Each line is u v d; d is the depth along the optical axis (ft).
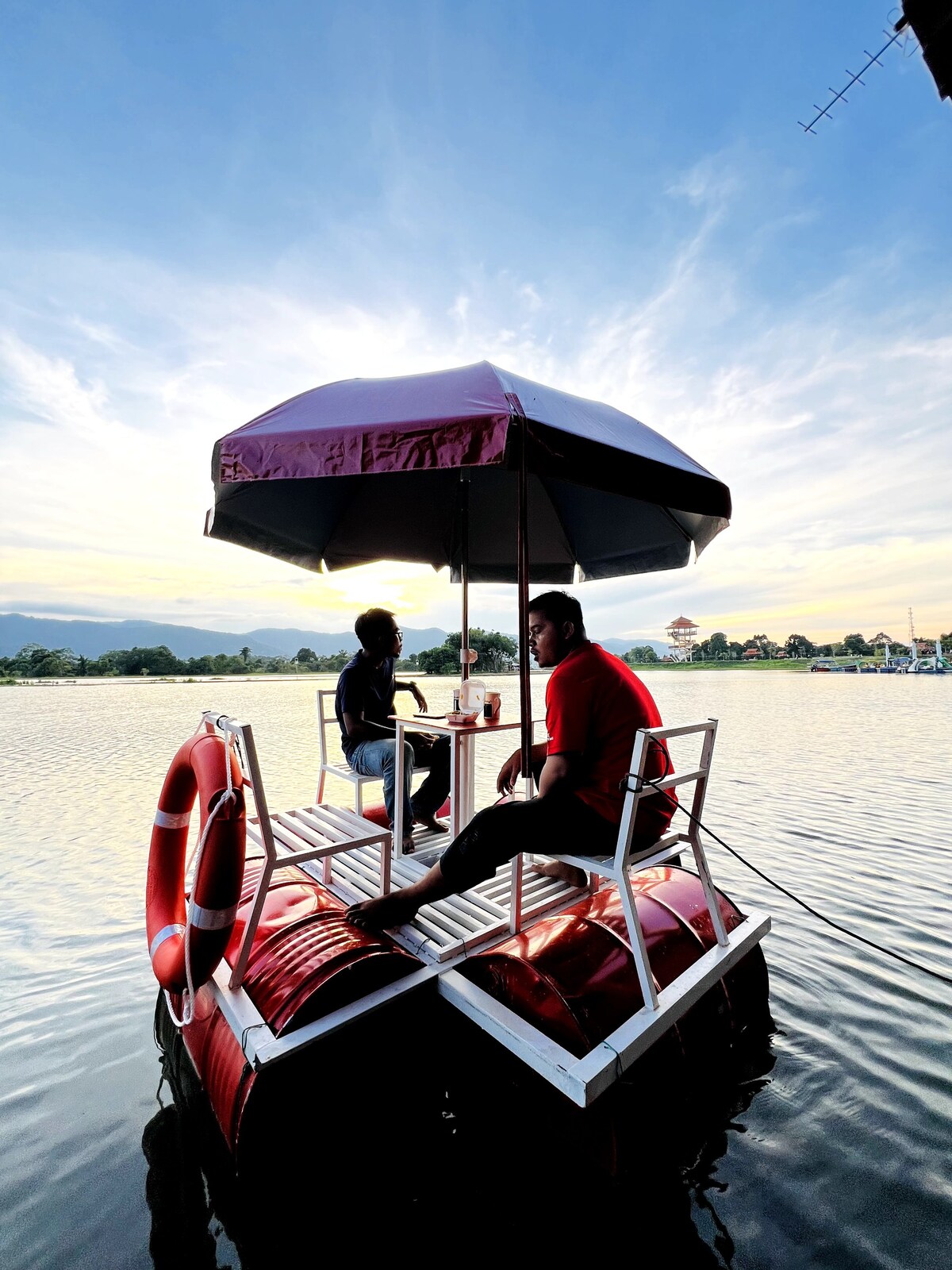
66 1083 7.32
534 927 7.48
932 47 4.67
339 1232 5.44
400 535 14.43
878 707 56.13
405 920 7.26
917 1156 6.14
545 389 8.59
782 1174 5.97
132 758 30.83
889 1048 7.91
